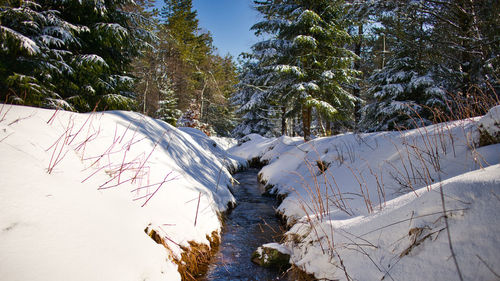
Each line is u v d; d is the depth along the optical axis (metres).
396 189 2.84
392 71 8.54
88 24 7.67
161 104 20.34
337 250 2.08
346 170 4.49
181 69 24.94
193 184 3.90
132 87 9.59
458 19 6.11
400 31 6.99
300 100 9.77
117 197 2.25
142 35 8.90
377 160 4.04
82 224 1.60
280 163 7.96
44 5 6.83
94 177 2.31
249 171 11.01
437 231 1.47
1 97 5.94
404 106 7.55
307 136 10.26
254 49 11.20
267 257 2.75
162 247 2.06
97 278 1.33
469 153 2.65
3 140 1.88
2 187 1.45
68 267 1.27
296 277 2.33
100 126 3.52
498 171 1.53
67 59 7.06
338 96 10.90
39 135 2.29
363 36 11.62
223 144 17.84
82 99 7.40
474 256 1.21
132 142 3.65
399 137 4.40
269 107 18.28
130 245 1.75
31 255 1.21
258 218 4.50
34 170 1.76
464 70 6.23
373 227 1.94
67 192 1.79
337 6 9.62
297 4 10.21
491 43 5.55
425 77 7.14
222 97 24.64
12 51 5.54
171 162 4.09
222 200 4.70
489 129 2.59
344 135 6.78
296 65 10.25
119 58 8.98
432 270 1.34
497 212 1.28
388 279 1.52
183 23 26.44
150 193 2.75
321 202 3.01
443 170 2.66
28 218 1.39
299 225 2.96
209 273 2.53
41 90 6.08
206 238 2.93
